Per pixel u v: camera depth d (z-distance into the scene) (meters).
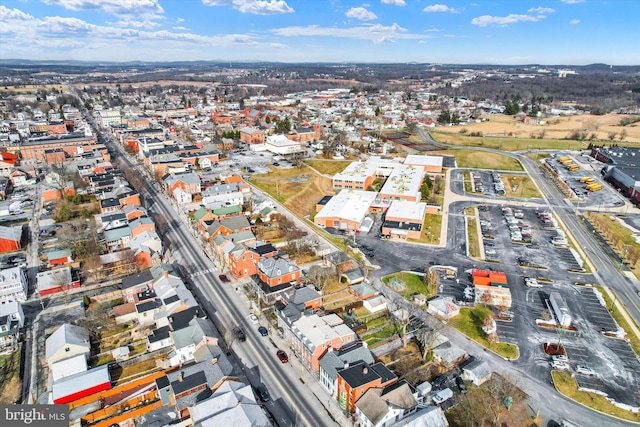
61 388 68.19
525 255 125.38
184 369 70.94
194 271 111.44
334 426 64.88
